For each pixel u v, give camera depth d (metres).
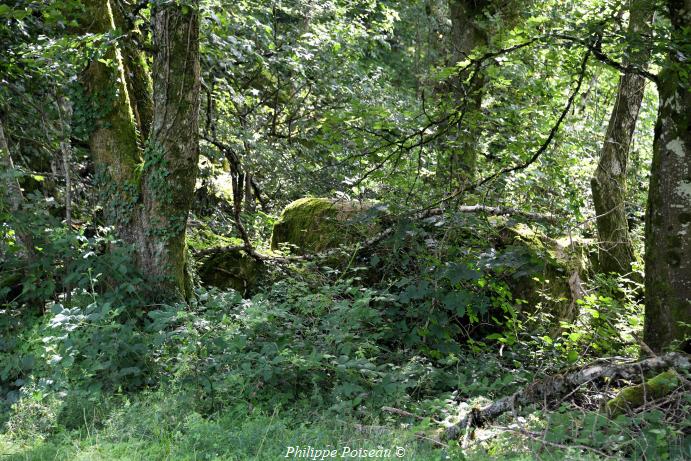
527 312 9.34
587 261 10.73
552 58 8.61
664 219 7.30
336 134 8.75
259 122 14.09
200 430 5.40
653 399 5.54
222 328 6.89
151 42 9.87
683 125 7.20
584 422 5.27
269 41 12.15
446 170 9.36
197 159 8.62
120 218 8.58
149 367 7.04
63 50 8.11
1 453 5.48
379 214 9.45
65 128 9.41
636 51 6.93
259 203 13.61
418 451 5.29
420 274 8.72
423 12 20.06
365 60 20.92
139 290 8.40
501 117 9.33
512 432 5.34
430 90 13.76
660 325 7.26
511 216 9.49
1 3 8.30
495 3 12.23
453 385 7.42
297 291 8.59
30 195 8.18
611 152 11.59
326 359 7.01
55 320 6.68
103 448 5.32
